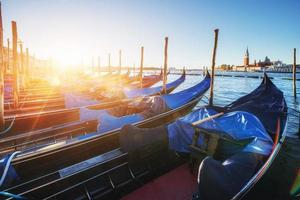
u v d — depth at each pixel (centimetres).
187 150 514
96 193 404
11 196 326
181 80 1606
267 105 765
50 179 419
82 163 456
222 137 453
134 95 1291
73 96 1025
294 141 797
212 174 310
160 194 424
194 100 1018
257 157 395
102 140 576
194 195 388
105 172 430
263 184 382
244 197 323
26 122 808
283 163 580
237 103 859
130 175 459
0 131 729
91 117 785
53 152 492
